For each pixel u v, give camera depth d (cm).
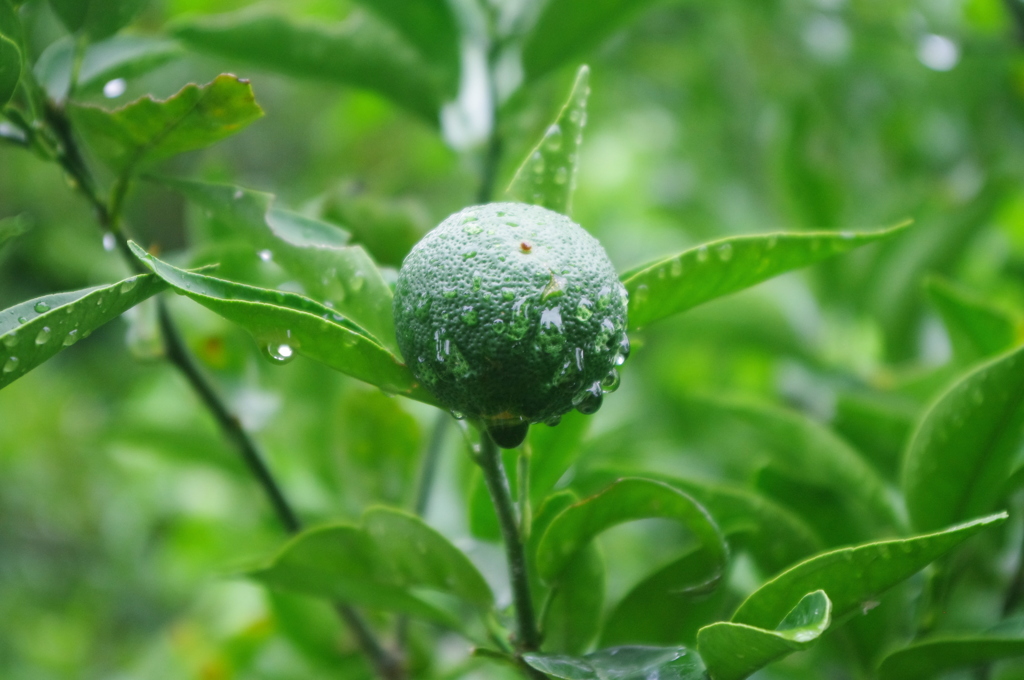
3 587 142
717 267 52
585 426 56
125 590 136
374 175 132
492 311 48
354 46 68
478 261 49
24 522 148
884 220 89
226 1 105
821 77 106
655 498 52
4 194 161
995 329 62
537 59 68
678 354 116
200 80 141
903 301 85
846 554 50
